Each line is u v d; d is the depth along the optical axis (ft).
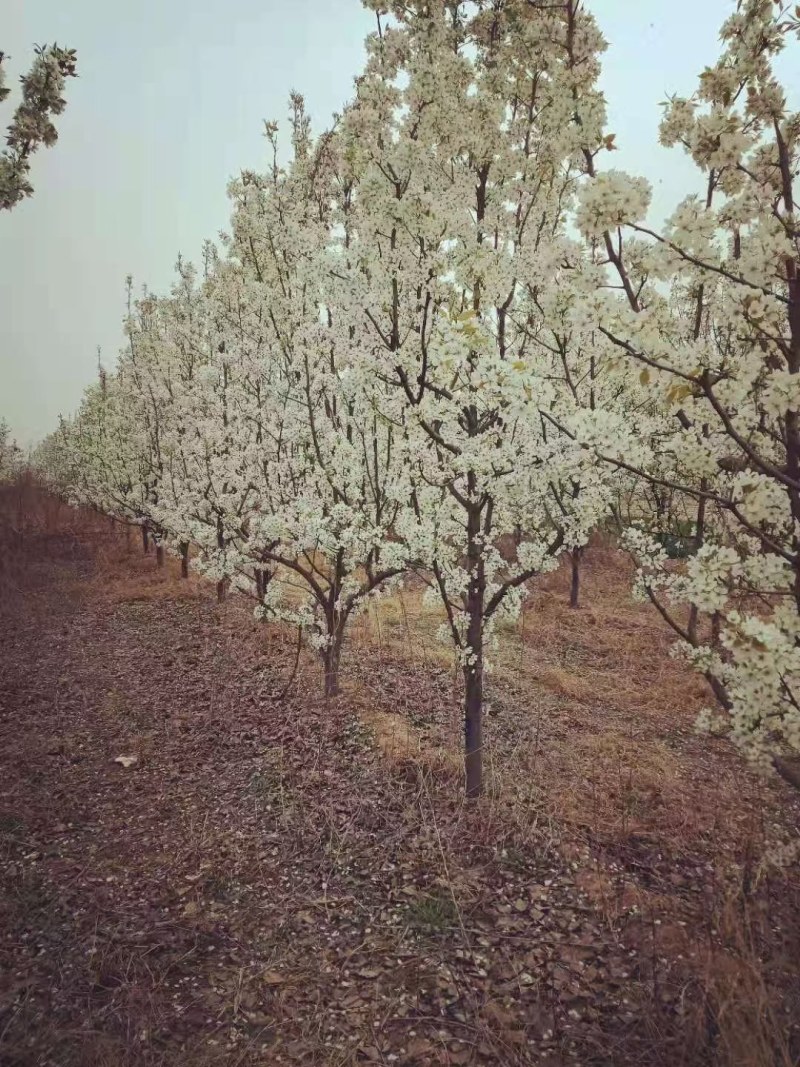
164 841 13.83
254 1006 9.64
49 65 12.77
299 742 17.87
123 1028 9.21
